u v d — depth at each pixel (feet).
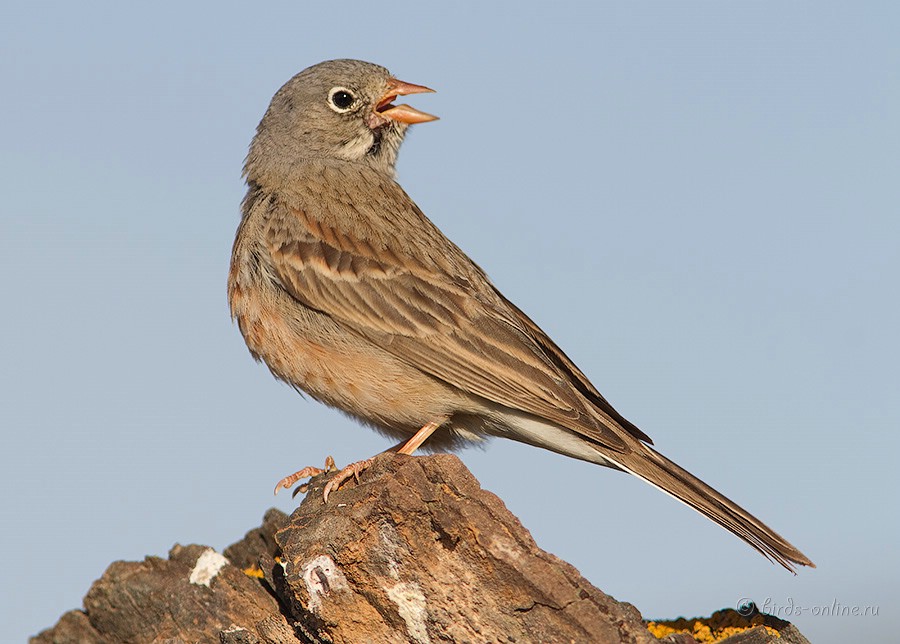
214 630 35.40
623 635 28.71
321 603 31.24
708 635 34.22
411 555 30.17
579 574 29.48
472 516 29.50
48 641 37.91
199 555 37.37
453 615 30.04
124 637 37.09
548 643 29.07
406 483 30.07
